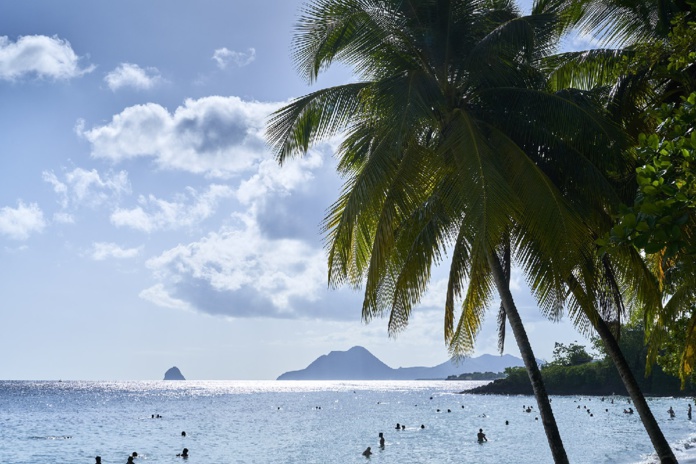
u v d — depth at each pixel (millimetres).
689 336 18312
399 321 17391
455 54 17125
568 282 16469
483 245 13406
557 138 16188
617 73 16297
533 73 17531
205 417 95188
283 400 163375
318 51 17562
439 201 16969
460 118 15617
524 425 70125
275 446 53469
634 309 19438
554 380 141625
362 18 17109
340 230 15281
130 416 99000
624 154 15727
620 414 83250
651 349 19469
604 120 15555
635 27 17953
